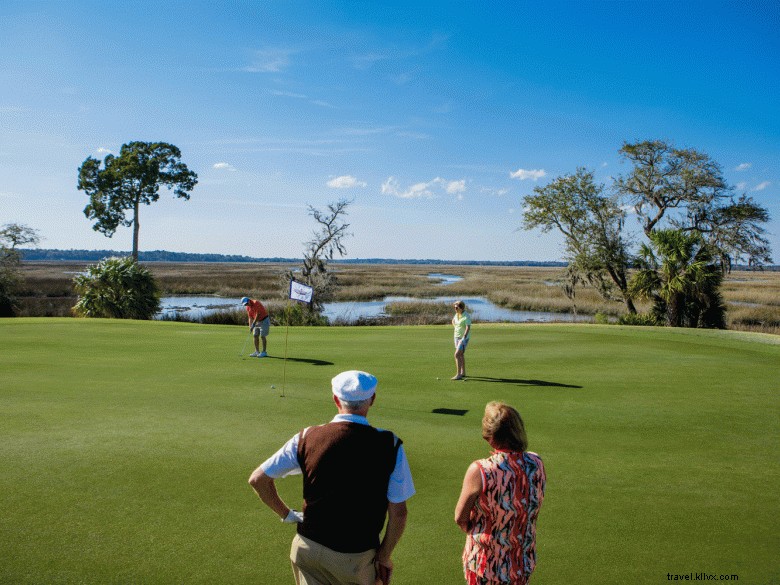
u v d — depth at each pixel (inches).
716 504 203.0
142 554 159.9
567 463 244.7
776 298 1808.6
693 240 963.3
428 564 157.2
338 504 105.3
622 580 151.5
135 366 444.1
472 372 439.8
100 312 1139.3
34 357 473.1
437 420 305.9
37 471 219.9
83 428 275.4
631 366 468.4
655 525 185.3
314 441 109.1
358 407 112.3
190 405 325.4
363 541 105.6
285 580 147.7
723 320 951.0
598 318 1088.8
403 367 458.9
